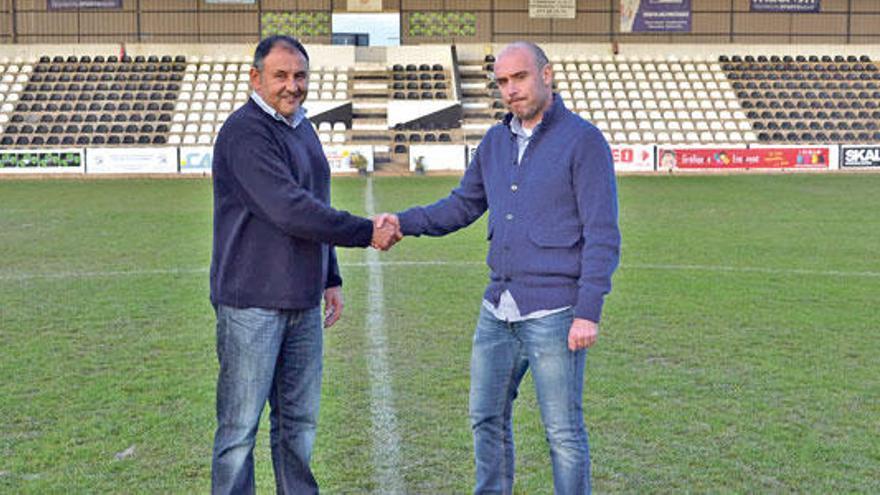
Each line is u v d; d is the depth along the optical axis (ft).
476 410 13.25
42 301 29.14
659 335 24.48
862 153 93.86
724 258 38.04
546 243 12.41
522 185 12.53
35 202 61.98
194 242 42.75
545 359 12.51
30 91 104.73
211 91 106.01
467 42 116.37
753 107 107.96
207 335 24.54
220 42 114.73
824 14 118.42
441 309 27.89
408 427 17.10
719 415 17.76
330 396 19.04
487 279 33.27
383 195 65.67
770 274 34.27
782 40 118.52
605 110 105.19
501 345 13.02
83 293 30.50
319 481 14.56
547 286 12.44
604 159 12.17
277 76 12.14
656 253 39.40
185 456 15.64
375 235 13.11
